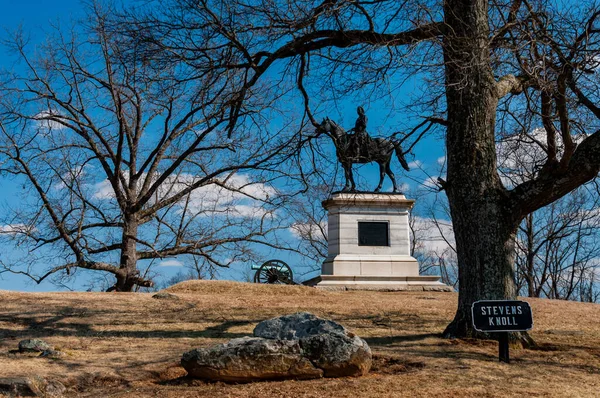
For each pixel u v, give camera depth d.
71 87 31.27
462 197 13.67
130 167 32.53
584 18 14.27
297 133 18.56
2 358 11.84
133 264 30.80
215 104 21.08
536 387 9.53
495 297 13.23
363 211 29.64
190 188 27.95
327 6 15.79
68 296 21.67
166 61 17.56
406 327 16.12
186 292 24.58
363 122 28.14
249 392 9.23
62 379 10.15
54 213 29.67
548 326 16.81
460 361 11.27
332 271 28.77
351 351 10.05
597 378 10.37
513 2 15.00
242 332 15.70
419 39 14.59
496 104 13.95
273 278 33.41
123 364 11.45
